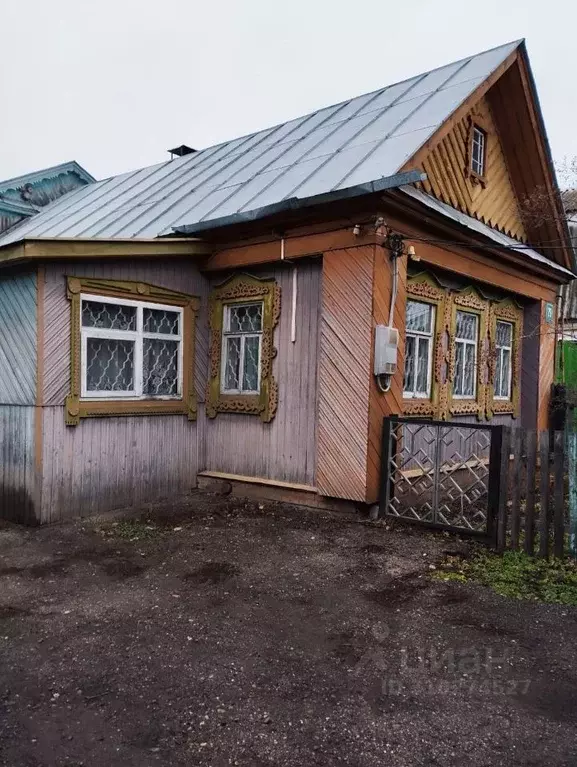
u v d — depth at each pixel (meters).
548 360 10.56
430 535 5.75
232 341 7.84
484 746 2.58
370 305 6.13
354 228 6.18
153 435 7.27
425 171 7.33
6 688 3.02
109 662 3.28
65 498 6.31
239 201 7.54
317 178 7.02
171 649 3.44
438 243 7.13
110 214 9.19
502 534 5.34
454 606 4.10
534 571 4.78
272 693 2.98
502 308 9.56
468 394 8.83
